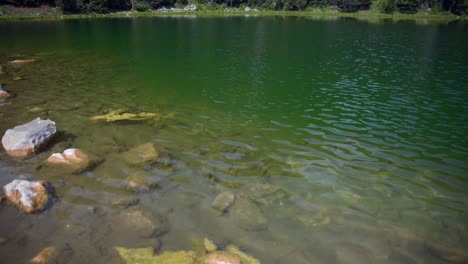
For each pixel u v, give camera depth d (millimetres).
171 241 9531
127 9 136000
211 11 148125
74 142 15547
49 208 10773
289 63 38156
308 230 10281
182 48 48594
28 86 25266
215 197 11695
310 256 9234
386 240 10023
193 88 26281
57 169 13055
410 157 15352
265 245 9555
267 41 57281
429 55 44000
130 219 10375
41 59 37250
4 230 9766
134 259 8781
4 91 22500
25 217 10336
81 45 49812
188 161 14133
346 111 21547
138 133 16875
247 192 12094
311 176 13383
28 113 19172
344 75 32188
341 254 9375
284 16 131375
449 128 18922
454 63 38594
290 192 12234
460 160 15180
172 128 17703
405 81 29969
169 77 30016
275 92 25703
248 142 16281
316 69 34906
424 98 24781
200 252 9133
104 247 9203
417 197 12266
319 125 18922
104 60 37969
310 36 65000
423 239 10141
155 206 11078
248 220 10602
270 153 15203
